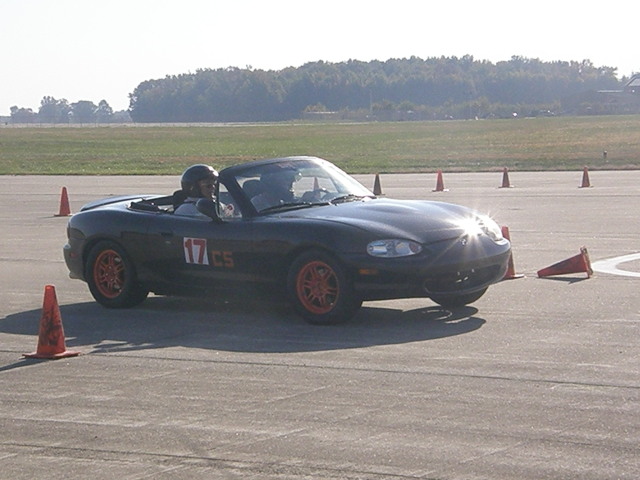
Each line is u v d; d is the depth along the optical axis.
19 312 11.16
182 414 6.73
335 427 6.27
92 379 7.85
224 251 10.16
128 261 10.98
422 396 6.91
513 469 5.38
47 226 20.88
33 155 62.06
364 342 8.81
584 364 7.66
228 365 8.13
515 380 7.24
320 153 55.97
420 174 36.19
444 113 194.38
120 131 126.44
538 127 93.88
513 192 25.92
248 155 56.38
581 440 5.82
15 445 6.20
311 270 9.63
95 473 5.62
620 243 15.09
